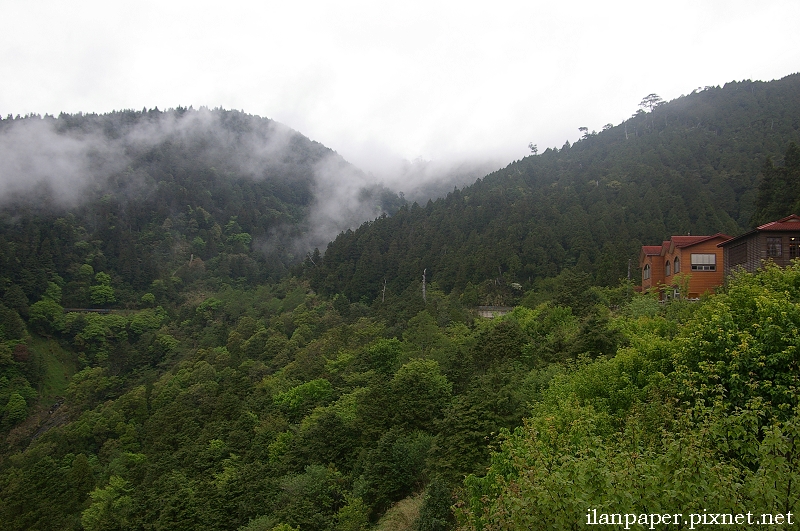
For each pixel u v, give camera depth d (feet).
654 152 358.02
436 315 195.52
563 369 79.51
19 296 313.12
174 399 194.90
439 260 272.10
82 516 126.62
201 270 444.55
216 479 119.34
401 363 146.51
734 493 27.30
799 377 40.52
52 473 140.97
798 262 58.18
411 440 94.99
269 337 239.91
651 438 39.83
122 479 138.82
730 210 254.27
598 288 159.53
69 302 351.25
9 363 261.65
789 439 29.68
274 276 449.89
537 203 298.76
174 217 531.09
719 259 127.24
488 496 48.80
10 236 381.81
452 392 109.29
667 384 48.34
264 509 100.63
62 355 302.86
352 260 322.96
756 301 47.96
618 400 55.57
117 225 466.29
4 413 239.91
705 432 32.19
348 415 119.85
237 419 154.61
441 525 65.41
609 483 28.78
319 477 99.30
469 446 69.72
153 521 110.83
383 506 88.84
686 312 84.53
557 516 28.32
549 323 124.88
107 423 192.54
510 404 73.26
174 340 287.69
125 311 355.77
